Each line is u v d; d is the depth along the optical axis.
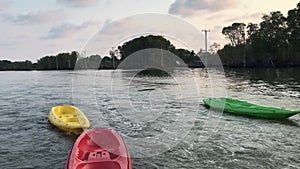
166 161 8.40
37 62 87.75
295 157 8.91
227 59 52.94
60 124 12.13
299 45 57.88
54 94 25.64
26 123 14.06
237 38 67.44
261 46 63.22
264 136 10.97
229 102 15.94
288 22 60.97
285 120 13.27
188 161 8.52
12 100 22.25
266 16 64.94
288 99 19.27
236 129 11.78
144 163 8.10
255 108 14.36
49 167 8.60
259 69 58.00
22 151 9.99
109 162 6.53
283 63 60.78
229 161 8.63
